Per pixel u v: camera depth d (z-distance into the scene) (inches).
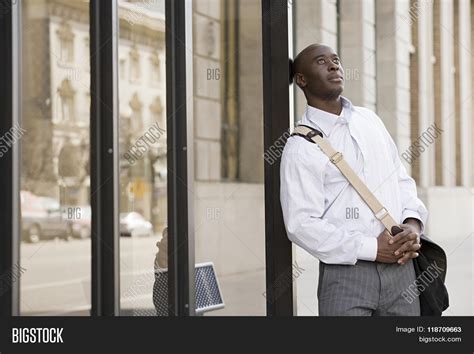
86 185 169.8
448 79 831.1
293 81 180.5
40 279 161.9
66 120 166.1
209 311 211.5
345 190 165.2
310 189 163.2
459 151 868.6
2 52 153.8
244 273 217.2
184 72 183.5
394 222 163.5
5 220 153.9
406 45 584.7
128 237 183.6
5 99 153.8
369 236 163.8
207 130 239.5
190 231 184.5
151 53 185.3
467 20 910.4
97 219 169.8
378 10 555.8
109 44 169.6
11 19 153.5
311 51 173.8
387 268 162.9
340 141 169.2
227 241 225.0
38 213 161.8
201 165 235.0
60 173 165.9
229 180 232.7
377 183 167.3
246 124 242.7
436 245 167.3
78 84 169.5
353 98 500.7
